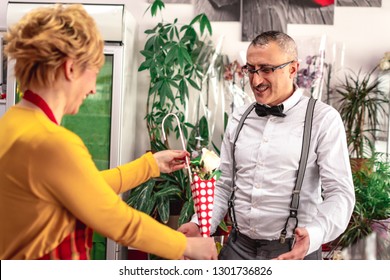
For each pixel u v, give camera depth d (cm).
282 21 367
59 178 109
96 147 322
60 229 116
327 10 366
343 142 191
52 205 113
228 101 365
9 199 113
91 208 112
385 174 327
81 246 123
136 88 374
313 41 359
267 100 196
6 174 112
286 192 192
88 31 118
